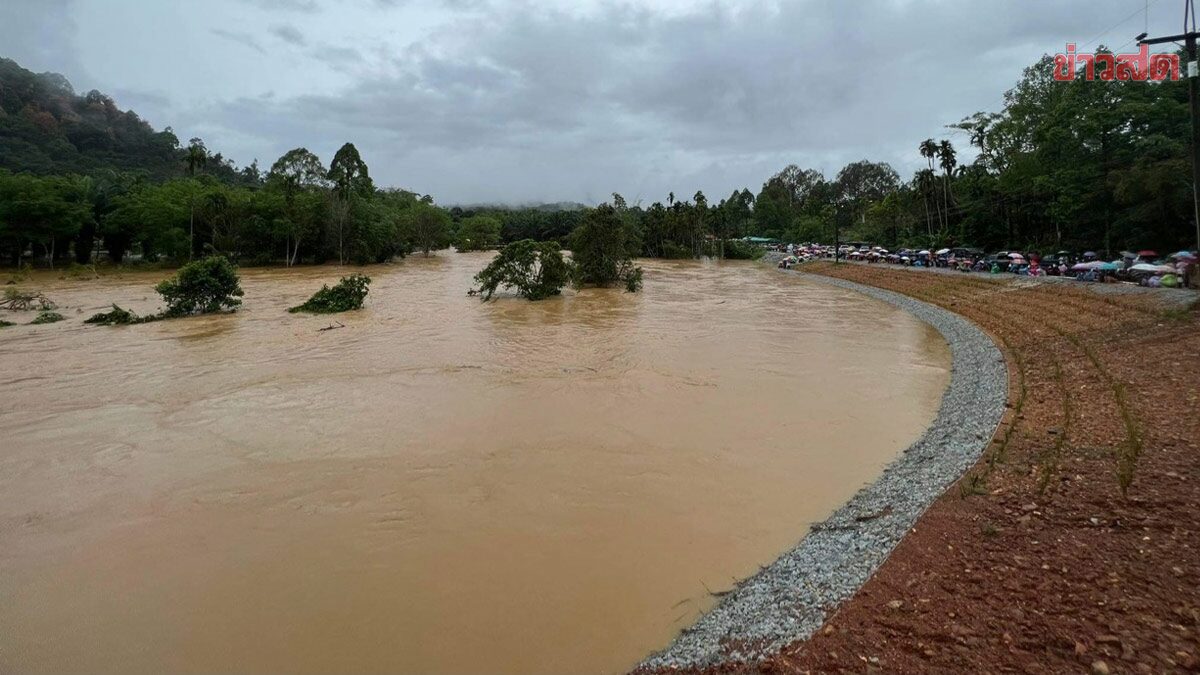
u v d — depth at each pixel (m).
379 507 8.60
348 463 10.12
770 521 8.28
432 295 34.34
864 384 15.51
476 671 5.50
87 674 5.44
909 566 6.43
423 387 14.72
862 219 94.12
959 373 16.67
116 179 64.56
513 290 35.78
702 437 11.48
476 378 15.60
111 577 6.91
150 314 26.30
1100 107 32.06
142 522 8.14
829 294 37.47
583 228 39.59
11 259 52.00
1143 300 20.00
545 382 15.25
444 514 8.41
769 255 81.31
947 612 5.52
